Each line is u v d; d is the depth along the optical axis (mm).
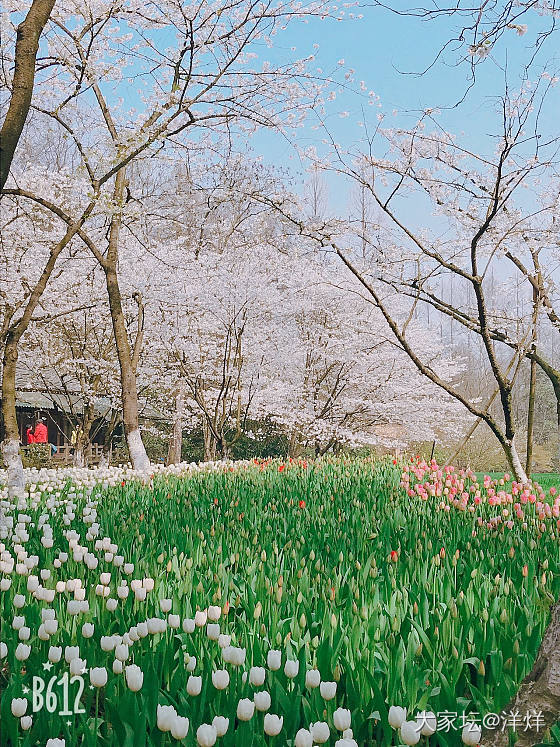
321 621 3689
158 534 6246
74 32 12273
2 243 17438
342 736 2705
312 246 12156
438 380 10773
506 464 26781
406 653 3344
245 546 5695
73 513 7199
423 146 11055
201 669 3295
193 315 20641
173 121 12938
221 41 11594
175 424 21500
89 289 19359
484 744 2688
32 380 22828
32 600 4305
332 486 10273
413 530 6637
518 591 4465
